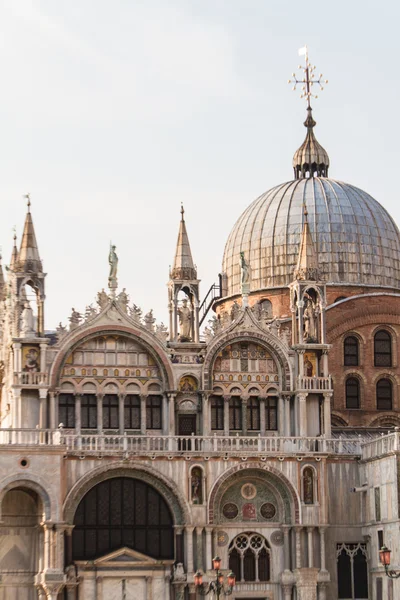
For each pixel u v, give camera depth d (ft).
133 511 323.78
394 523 315.78
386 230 416.05
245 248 419.54
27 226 337.31
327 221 409.49
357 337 386.52
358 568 334.65
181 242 347.36
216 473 326.03
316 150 431.84
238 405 344.49
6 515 317.63
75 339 334.65
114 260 340.39
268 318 375.04
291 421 344.28
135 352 339.57
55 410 330.54
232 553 328.49
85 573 317.42
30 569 317.22
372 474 331.16
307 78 436.76
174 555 322.55
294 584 326.65
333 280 403.95
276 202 419.54
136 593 320.09
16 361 327.26
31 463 310.86
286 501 330.95
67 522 314.76
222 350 344.69
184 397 340.59
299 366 343.67
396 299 389.60
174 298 343.67
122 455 320.91
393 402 385.70
